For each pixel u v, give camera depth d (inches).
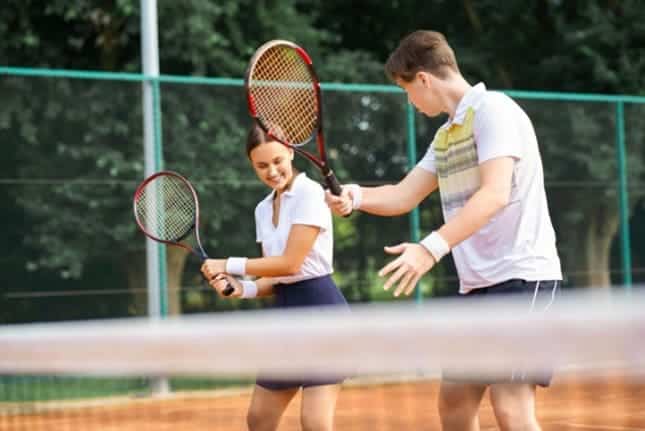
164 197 432.5
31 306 808.3
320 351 178.1
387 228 912.9
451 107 323.6
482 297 320.8
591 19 1417.3
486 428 609.3
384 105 917.2
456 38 1537.9
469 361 161.3
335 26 1510.8
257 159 364.5
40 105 816.3
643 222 1003.3
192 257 855.1
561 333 151.4
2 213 805.2
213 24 1279.5
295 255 358.9
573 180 976.9
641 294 166.2
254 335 187.5
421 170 354.0
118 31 1296.8
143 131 844.0
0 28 1231.5
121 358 213.6
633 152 1000.9
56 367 229.6
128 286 834.8
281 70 363.3
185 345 199.9
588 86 1425.9
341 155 900.6
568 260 971.9
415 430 579.5
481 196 299.0
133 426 658.8
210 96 864.3
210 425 657.0
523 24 1480.1
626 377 183.9
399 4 1521.9
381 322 171.5
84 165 828.0
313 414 347.9
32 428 653.3
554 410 674.8
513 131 307.6
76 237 823.1
